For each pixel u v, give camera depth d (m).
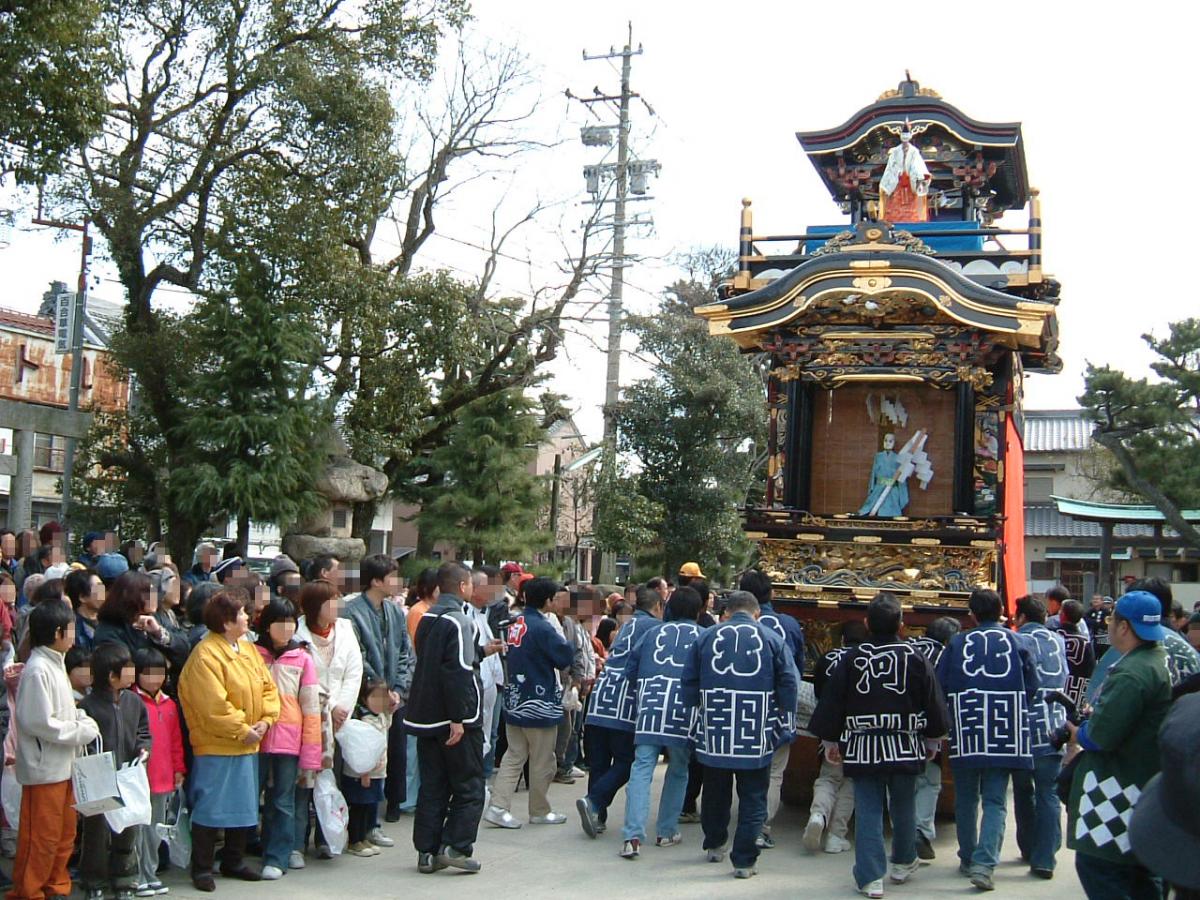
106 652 6.86
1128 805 5.40
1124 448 29.06
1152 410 27.95
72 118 13.11
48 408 14.77
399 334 19.95
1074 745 6.44
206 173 17.59
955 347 10.77
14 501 14.44
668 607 9.11
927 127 14.28
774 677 8.15
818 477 11.76
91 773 6.44
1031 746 8.16
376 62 18.55
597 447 27.41
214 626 7.31
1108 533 33.22
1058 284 11.01
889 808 8.41
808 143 14.70
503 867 8.09
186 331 17.88
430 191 22.28
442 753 7.94
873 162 14.70
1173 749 3.25
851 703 7.61
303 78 16.92
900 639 7.74
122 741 6.91
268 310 16.98
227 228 17.45
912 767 7.54
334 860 8.17
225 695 7.18
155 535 18.98
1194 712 3.30
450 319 20.02
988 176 14.34
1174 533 36.56
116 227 17.14
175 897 7.09
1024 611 8.98
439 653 7.87
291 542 18.27
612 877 7.91
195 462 17.05
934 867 8.49
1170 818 3.28
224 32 17.30
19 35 12.24
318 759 7.77
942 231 11.59
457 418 24.73
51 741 6.45
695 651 8.41
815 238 11.85
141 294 18.12
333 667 8.13
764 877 8.03
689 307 35.78
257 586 8.24
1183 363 28.86
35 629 6.56
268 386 17.08
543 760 9.47
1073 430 42.47
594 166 27.33
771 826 9.66
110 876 6.86
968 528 9.92
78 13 12.77
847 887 7.82
